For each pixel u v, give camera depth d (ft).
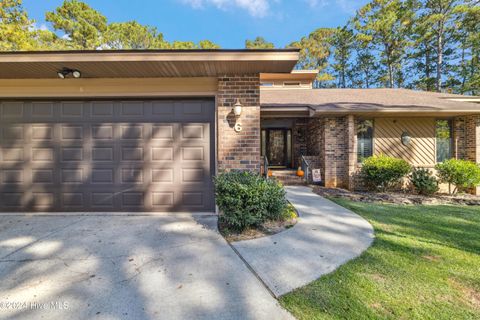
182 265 10.01
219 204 13.87
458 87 68.69
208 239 12.78
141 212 17.76
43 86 17.29
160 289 8.37
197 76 17.24
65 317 7.06
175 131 17.79
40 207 17.74
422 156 30.22
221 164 16.96
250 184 13.99
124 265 10.05
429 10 68.54
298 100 33.60
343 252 11.03
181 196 17.81
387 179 26.00
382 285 8.43
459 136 29.58
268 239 12.60
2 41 45.85
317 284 8.51
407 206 20.18
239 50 14.30
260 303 7.57
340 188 28.71
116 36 80.94
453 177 25.16
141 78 17.37
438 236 13.07
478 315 6.97
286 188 28.53
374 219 16.15
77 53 14.17
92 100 17.74
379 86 91.35
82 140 17.67
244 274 9.27
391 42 77.10
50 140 17.65
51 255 10.94
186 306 7.48
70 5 69.92
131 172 17.74
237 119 16.94
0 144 17.63
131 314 7.16
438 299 7.70
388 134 30.27
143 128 17.74
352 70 94.84
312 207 19.19
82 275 9.30
